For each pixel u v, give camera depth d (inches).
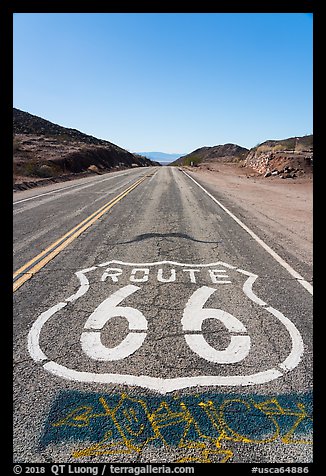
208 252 244.1
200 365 115.4
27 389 104.3
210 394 101.9
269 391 103.3
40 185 756.0
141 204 465.4
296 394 102.1
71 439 87.0
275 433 88.7
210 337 132.4
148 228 319.0
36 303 162.6
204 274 200.4
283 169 930.7
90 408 96.8
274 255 238.4
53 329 138.6
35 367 114.7
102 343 128.5
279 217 379.2
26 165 930.1
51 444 85.7
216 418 93.1
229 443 85.7
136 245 261.4
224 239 280.7
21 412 95.4
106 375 110.5
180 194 581.6
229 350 124.0
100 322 144.1
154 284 185.0
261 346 126.7
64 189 676.1
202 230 311.9
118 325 141.6
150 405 97.7
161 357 119.8
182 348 125.1
